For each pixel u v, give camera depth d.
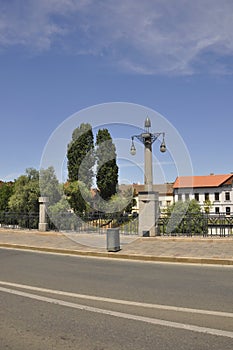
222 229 14.88
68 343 3.97
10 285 7.04
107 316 4.97
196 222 15.16
